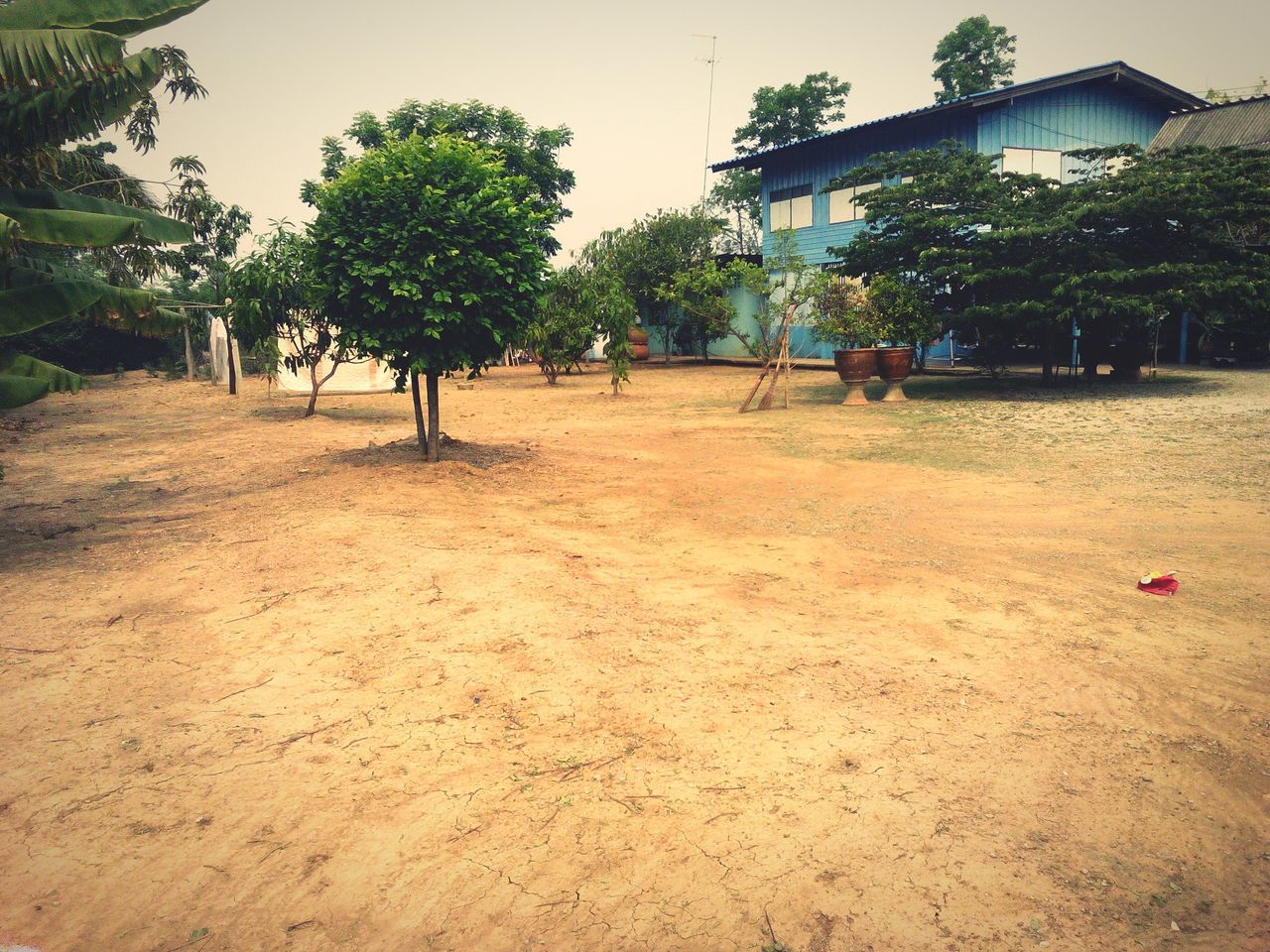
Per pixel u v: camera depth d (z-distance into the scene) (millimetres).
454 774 3404
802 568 6238
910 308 16344
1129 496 8203
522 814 3145
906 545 6867
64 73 5895
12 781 3334
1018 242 16484
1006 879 2785
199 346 34469
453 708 3959
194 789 3289
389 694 4094
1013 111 22781
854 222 26297
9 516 8336
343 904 2686
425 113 30844
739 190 41375
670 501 8672
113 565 6316
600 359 36875
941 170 18094
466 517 7738
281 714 3898
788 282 27922
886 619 5141
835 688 4160
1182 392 15586
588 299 23953
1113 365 17922
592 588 5652
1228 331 20344
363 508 7840
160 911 2650
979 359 18703
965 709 3949
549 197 32875
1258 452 9773
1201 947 2484
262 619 5086
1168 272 15203
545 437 13602
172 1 6973
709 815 3135
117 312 7422
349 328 9164
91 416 18906
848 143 26250
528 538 6996
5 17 6324
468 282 9023
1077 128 23812
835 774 3402
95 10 6637
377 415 17781
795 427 13922
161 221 7930
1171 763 3488
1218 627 4902
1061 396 16109
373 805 3201
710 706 3979
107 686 4188
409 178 8727
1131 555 6352
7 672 4344
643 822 3096
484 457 10727
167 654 4598
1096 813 3148
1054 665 4426
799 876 2803
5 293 6734
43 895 2711
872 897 2699
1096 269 16141
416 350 9203
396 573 5887
